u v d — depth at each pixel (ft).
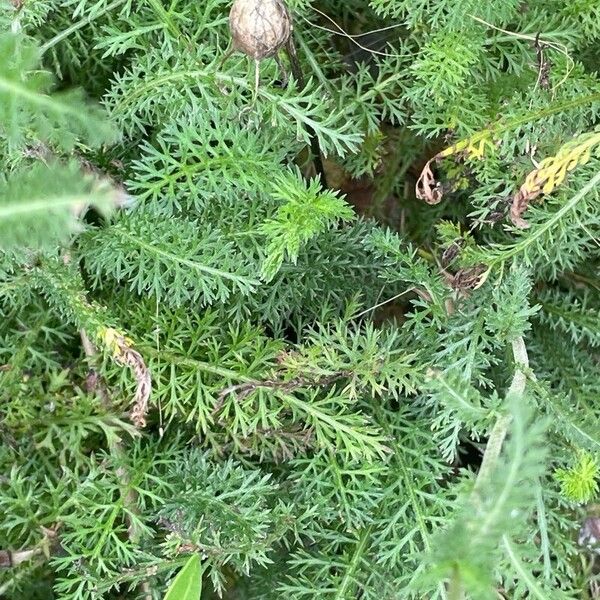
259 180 0.49
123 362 0.49
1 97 0.31
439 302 0.53
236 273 0.50
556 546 0.55
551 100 0.50
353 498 0.52
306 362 0.51
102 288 0.55
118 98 0.52
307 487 0.52
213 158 0.50
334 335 0.52
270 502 0.55
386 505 0.54
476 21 0.51
